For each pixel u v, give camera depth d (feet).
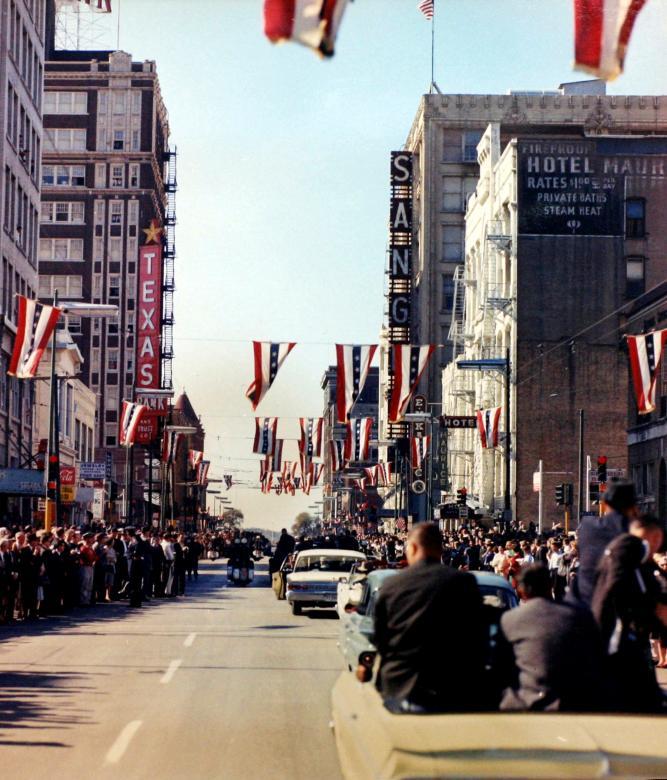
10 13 219.00
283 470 301.22
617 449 227.81
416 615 26.73
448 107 359.46
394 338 358.64
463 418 228.02
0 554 98.89
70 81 460.96
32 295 248.52
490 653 28.94
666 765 21.30
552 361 229.45
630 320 212.43
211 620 106.63
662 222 232.94
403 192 362.53
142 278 375.04
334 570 116.47
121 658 73.26
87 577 125.29
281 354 131.23
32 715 50.26
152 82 461.78
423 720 23.95
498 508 231.71
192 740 44.55
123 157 459.32
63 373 282.36
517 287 231.30
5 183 218.79
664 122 330.13
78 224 458.91
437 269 360.69
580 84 350.64
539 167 233.96
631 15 41.52
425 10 257.34
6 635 89.25
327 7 32.73
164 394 272.31
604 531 30.89
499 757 21.58
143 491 426.10
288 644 83.66
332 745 43.68
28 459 227.81
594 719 23.94
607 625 28.40
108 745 43.29
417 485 260.21
